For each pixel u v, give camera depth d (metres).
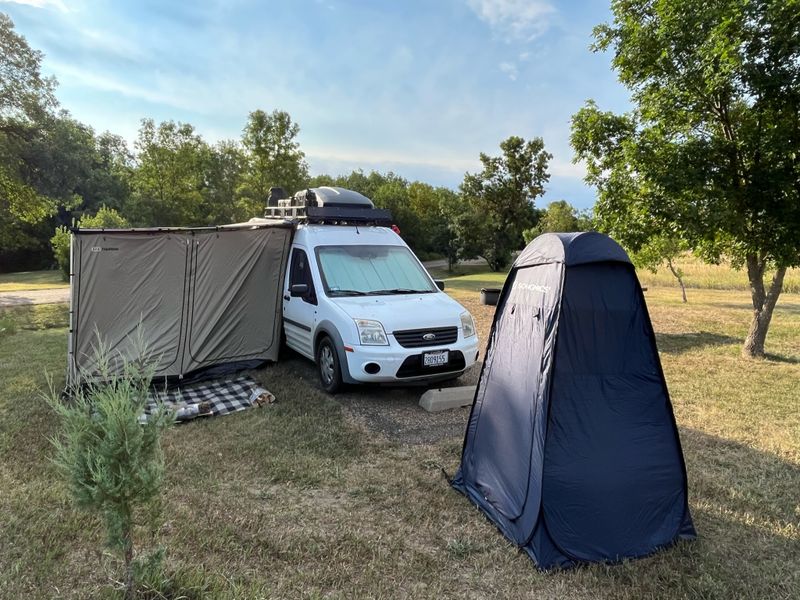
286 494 3.88
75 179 30.00
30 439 4.68
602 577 2.94
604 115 8.73
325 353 6.29
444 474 4.22
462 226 43.59
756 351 8.48
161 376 6.57
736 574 2.96
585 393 3.32
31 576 2.81
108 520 2.42
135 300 6.46
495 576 2.97
